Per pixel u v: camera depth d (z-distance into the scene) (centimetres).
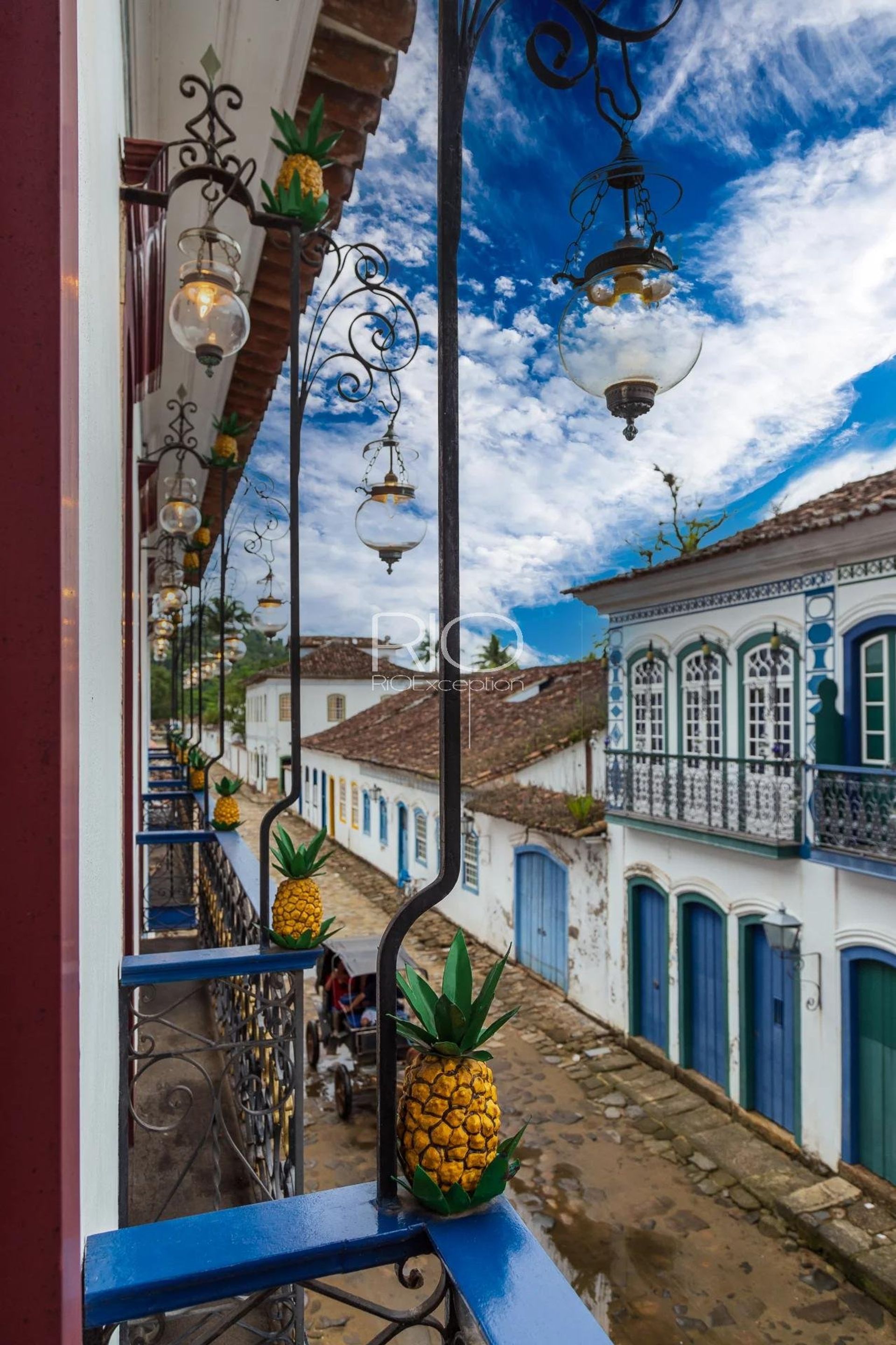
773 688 812
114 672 222
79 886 88
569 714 1296
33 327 70
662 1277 589
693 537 1137
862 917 697
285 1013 257
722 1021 857
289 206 257
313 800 2486
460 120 110
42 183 71
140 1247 97
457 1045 110
